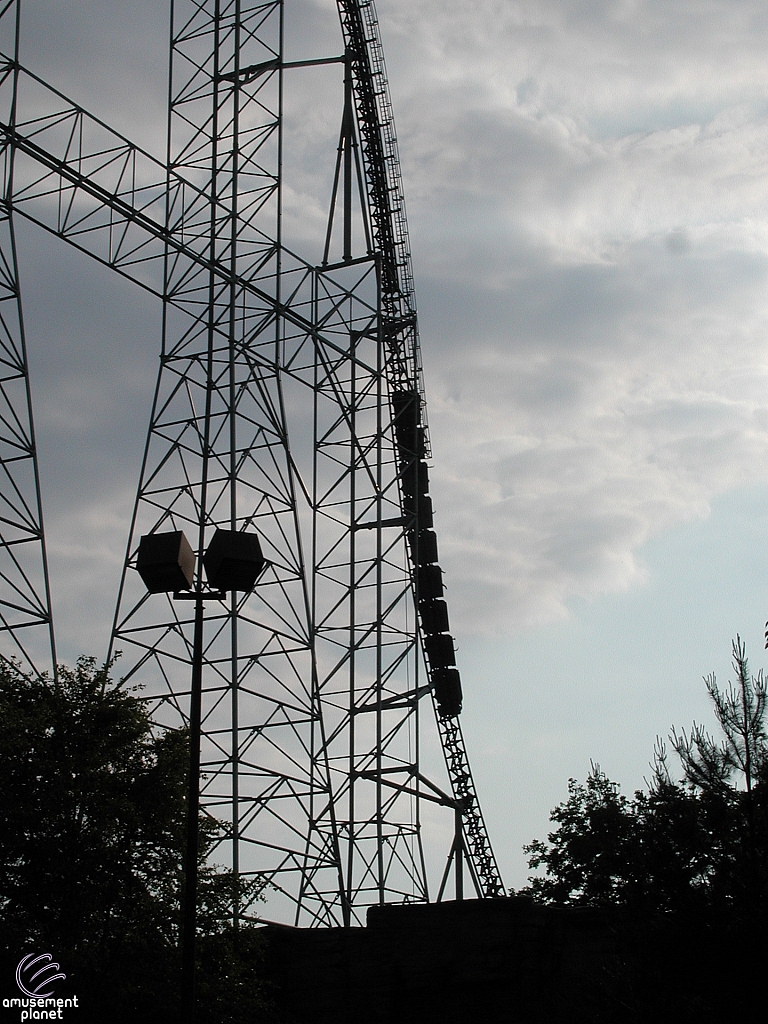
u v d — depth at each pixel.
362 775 48.00
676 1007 23.03
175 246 45.44
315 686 43.59
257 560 20.48
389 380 55.03
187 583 20.14
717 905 22.42
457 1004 38.50
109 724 32.16
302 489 47.34
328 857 42.56
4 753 30.20
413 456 55.03
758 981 21.70
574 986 37.59
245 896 32.62
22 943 28.52
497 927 39.34
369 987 39.09
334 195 53.50
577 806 48.69
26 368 38.56
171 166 46.69
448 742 55.72
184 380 45.09
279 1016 37.16
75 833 30.11
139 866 30.89
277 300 46.75
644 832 24.28
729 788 23.84
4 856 29.48
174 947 29.86
